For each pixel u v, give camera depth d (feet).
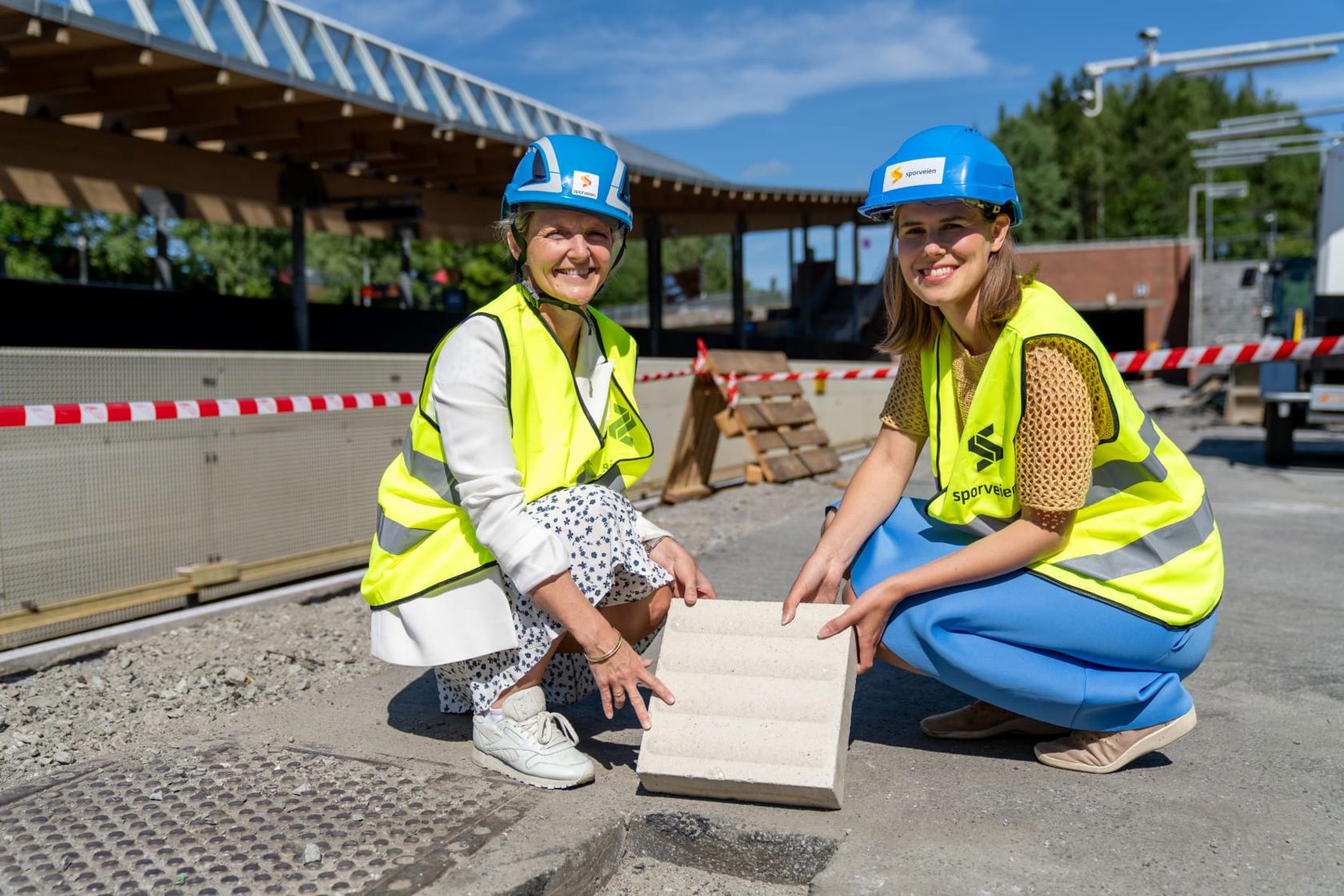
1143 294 151.12
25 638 11.91
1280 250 301.63
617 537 7.52
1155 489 7.51
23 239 115.44
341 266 150.82
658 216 67.41
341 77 34.86
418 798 7.27
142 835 6.68
